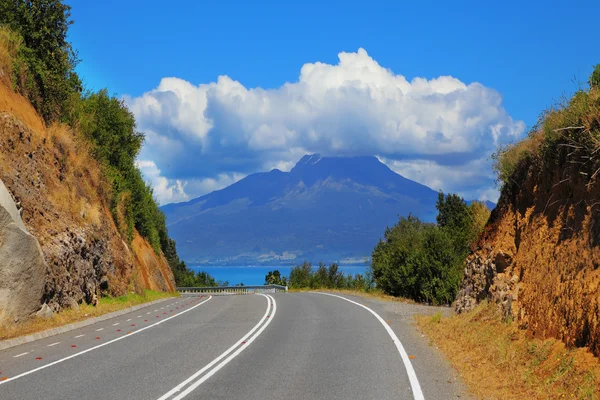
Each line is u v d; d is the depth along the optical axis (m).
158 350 12.84
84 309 21.34
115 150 37.66
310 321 18.48
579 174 10.26
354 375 9.59
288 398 8.09
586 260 9.17
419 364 10.44
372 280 48.88
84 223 25.30
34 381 9.51
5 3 25.58
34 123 24.56
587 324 8.31
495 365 9.80
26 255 16.66
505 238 14.49
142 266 39.62
